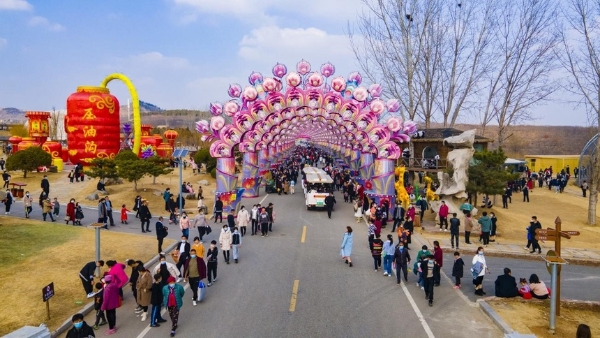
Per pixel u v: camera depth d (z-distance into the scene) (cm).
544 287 1412
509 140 10838
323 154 7944
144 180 4247
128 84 5206
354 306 1334
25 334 977
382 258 1808
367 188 3125
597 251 2184
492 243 2245
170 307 1122
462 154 2580
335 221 2727
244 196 3662
